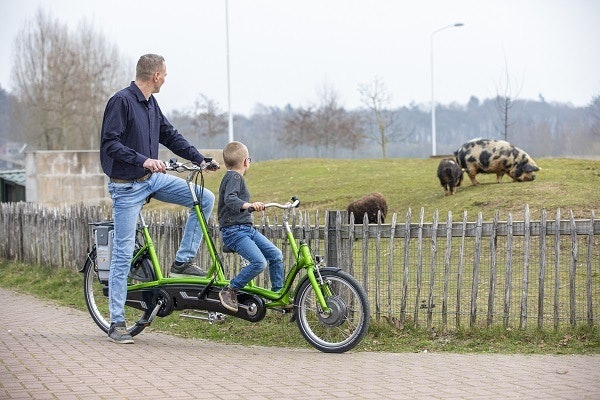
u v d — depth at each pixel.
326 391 12.09
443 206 36.19
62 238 30.98
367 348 16.28
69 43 114.06
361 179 49.00
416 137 147.62
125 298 16.80
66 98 110.06
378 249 17.75
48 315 21.08
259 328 18.22
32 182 59.06
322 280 15.52
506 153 38.44
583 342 16.12
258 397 11.68
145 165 15.98
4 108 131.25
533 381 12.73
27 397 11.58
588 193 33.94
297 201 15.85
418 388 12.27
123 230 16.58
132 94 16.58
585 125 72.56
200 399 11.56
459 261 17.23
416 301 17.50
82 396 11.65
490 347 16.08
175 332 18.33
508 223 16.89
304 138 105.44
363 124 106.56
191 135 115.94
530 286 21.45
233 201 15.77
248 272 15.80
